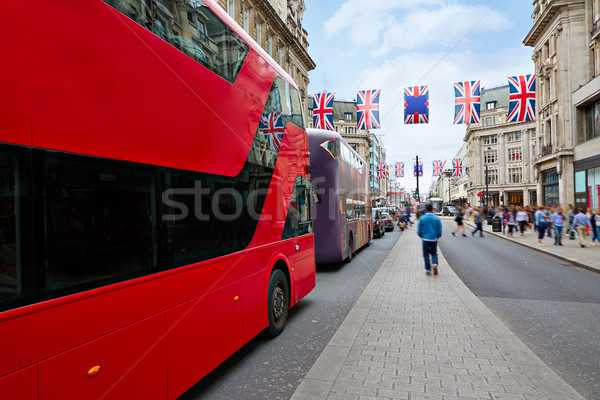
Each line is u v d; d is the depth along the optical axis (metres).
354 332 5.10
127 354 2.48
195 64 3.47
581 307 6.69
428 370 3.84
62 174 2.09
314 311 6.59
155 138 2.86
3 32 1.83
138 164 2.67
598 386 3.63
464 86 14.12
